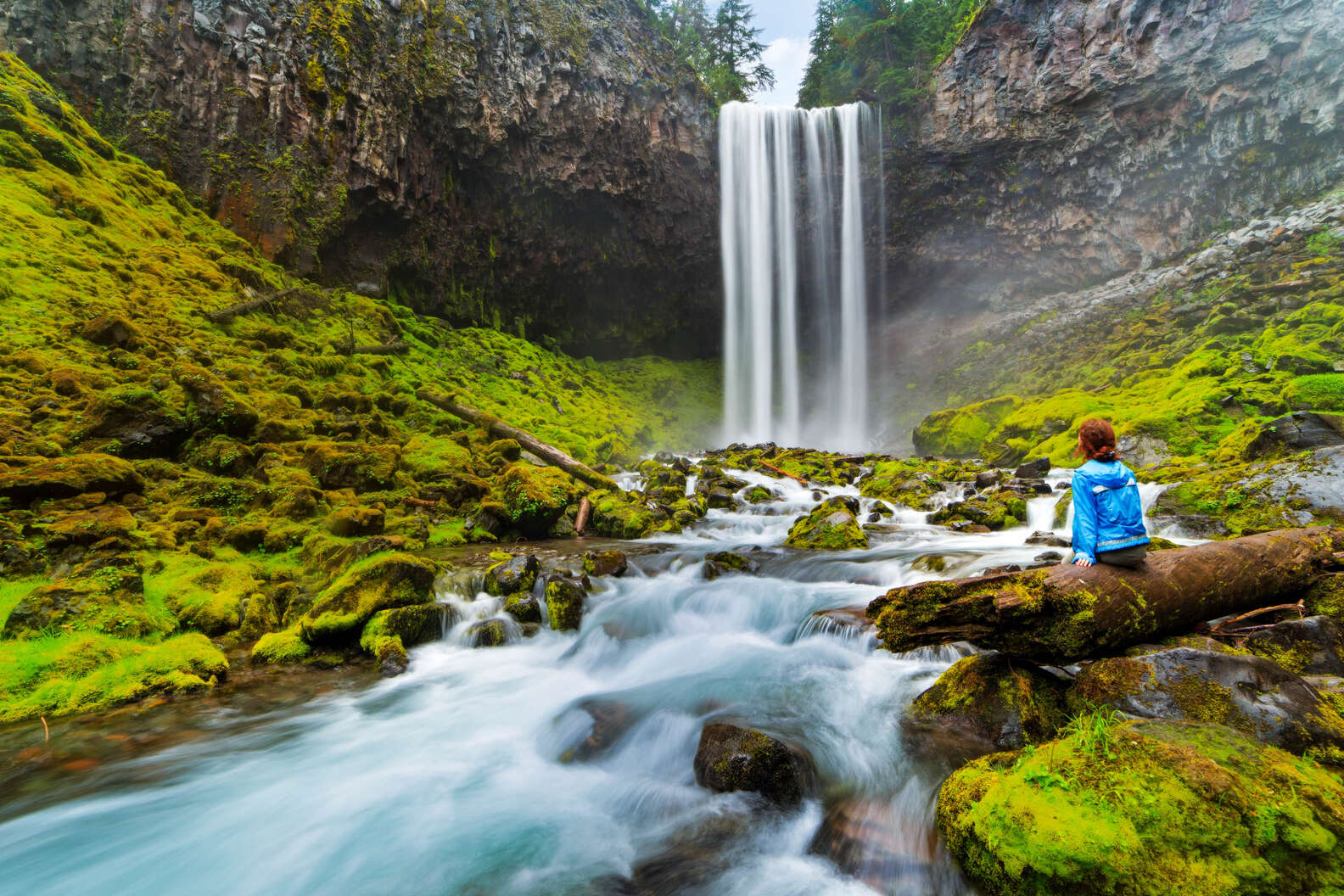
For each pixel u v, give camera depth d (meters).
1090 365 22.53
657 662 6.48
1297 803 2.69
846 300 33.47
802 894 3.34
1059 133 28.22
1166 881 2.59
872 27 32.69
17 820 3.87
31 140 14.88
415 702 5.73
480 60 24.59
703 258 32.94
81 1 17.45
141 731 4.92
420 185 23.73
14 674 5.17
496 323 28.30
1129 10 25.92
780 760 4.14
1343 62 22.02
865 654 5.92
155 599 6.59
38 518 7.23
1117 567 4.30
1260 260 21.81
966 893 3.20
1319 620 4.42
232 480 9.53
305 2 20.38
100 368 10.61
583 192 28.39
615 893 3.44
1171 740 3.12
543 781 4.59
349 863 3.68
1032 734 4.11
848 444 31.64
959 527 11.40
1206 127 25.25
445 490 12.08
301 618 6.82
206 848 3.77
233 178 19.19
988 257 32.03
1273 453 10.55
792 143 33.34
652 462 18.14
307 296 18.33
